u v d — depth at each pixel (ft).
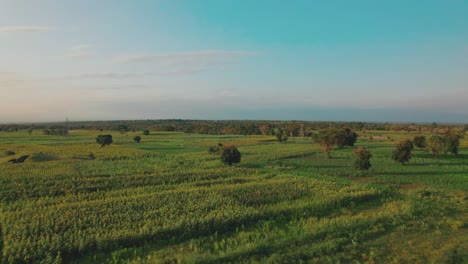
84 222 80.38
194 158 224.33
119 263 62.75
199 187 126.62
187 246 70.49
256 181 141.59
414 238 73.05
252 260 60.75
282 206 97.76
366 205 104.83
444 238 72.84
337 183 136.56
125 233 72.18
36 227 76.33
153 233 73.41
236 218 84.58
